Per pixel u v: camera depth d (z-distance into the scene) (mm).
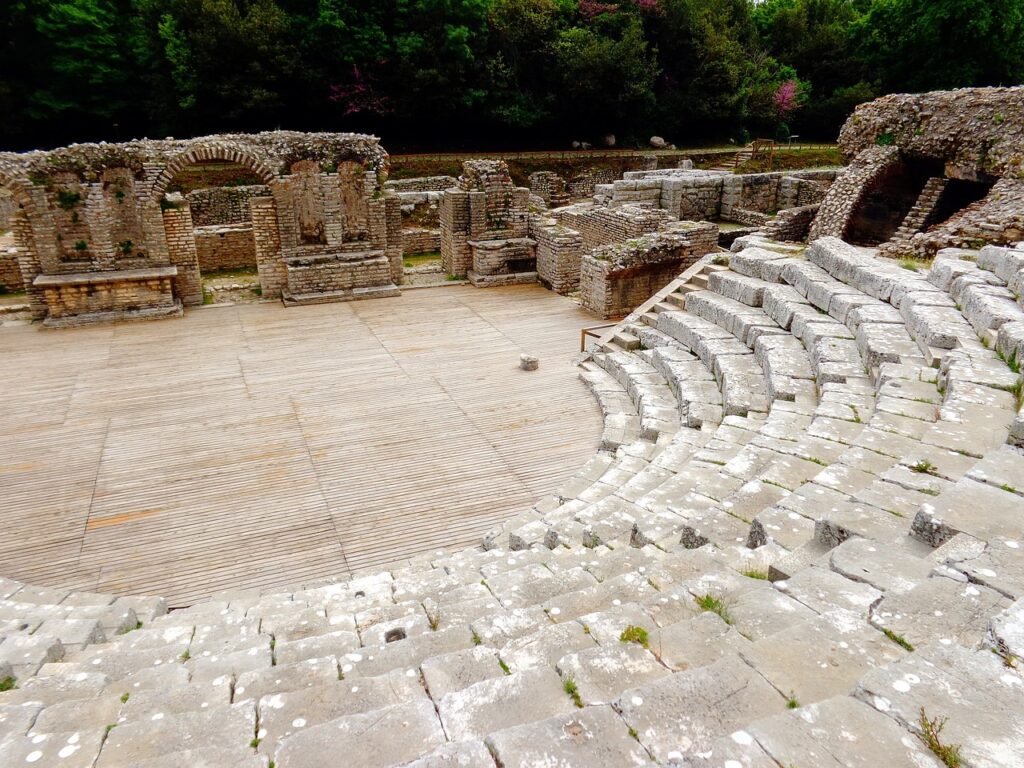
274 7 36438
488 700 3447
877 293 11625
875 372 9203
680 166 41062
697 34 49562
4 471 10836
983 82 41875
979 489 4859
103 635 6340
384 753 3133
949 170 21109
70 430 12211
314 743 3191
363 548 8984
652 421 11211
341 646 5176
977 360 7934
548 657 4012
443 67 40625
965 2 38562
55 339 16953
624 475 9484
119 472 10828
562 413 12844
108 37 37562
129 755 3438
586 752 2885
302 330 17625
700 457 8531
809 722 2762
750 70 52562
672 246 18047
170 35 35625
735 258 15094
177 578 8391
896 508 5156
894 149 22219
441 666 4012
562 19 47156
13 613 6727
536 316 18641
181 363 15398
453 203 21609
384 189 20688
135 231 18453
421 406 13156
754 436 8719
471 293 21000
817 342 10656
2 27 36000
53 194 17266
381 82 40250
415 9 39750
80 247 17906
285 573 8492
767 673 3322
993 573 3873
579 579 5770
